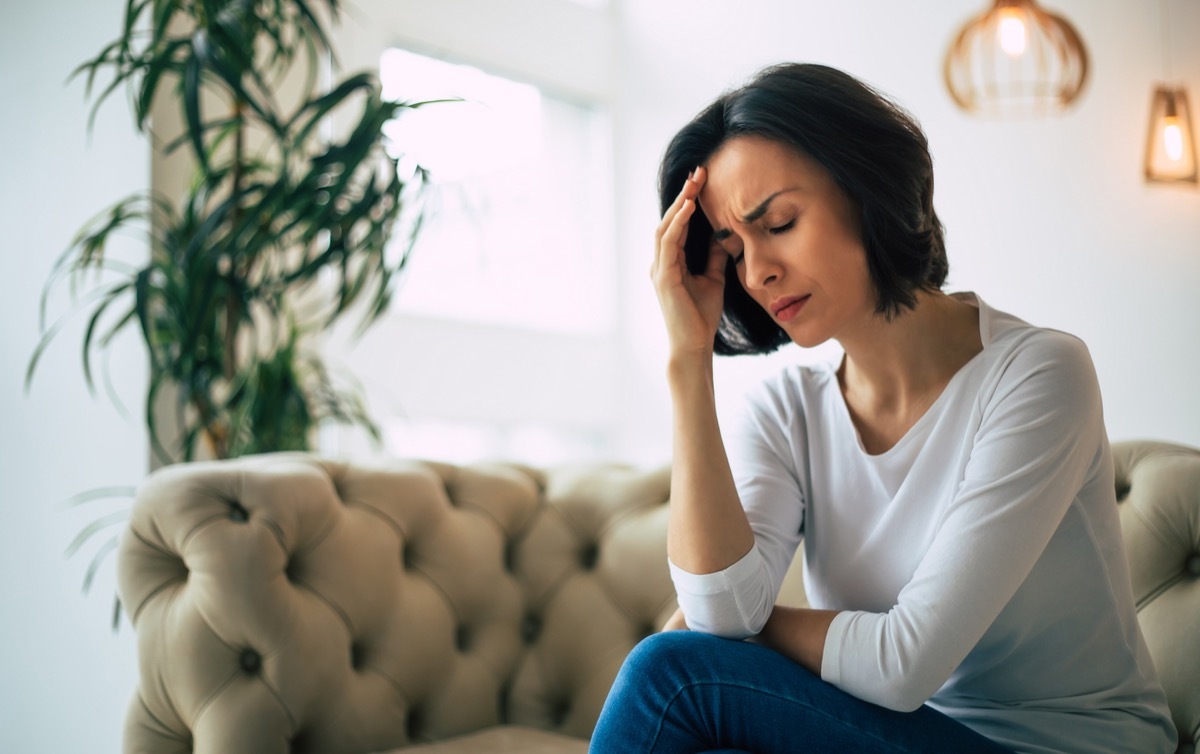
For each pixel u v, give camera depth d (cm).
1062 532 108
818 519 123
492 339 395
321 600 151
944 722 102
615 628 172
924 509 112
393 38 371
